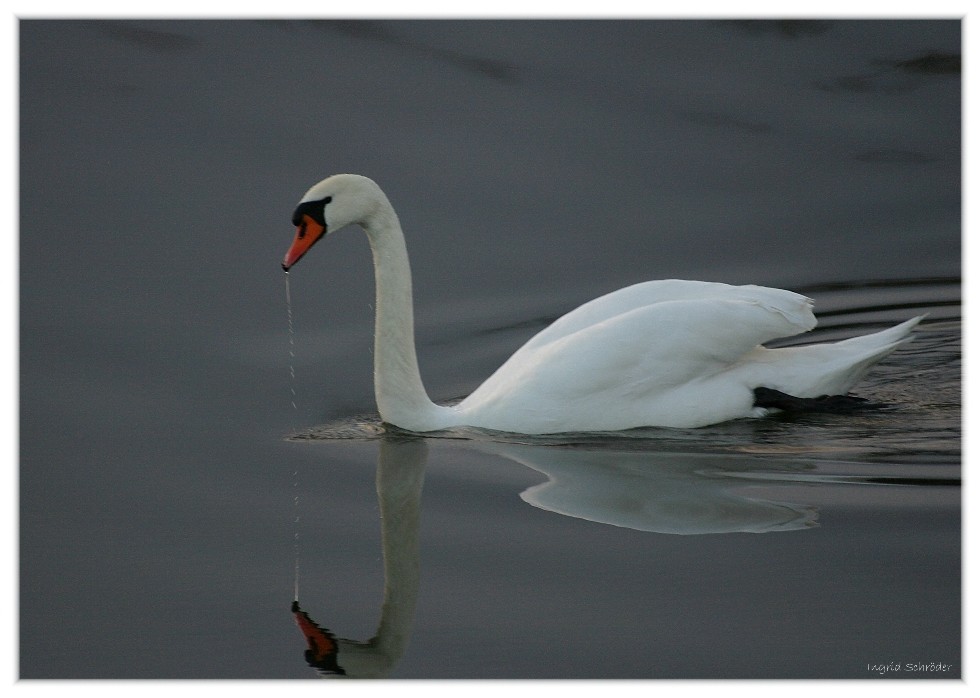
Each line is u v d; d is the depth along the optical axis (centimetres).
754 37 2445
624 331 1395
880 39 2436
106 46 2308
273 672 1020
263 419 1495
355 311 1775
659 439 1393
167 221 1925
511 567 1151
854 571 1118
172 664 1030
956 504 1221
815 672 985
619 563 1149
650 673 991
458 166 2092
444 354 1688
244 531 1238
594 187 2072
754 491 1270
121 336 1677
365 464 1375
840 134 2205
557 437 1406
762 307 1406
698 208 2034
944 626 1038
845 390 1452
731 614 1064
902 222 2008
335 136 2123
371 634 1065
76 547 1209
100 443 1429
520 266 1902
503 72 2322
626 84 2305
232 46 2338
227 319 1731
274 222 1931
